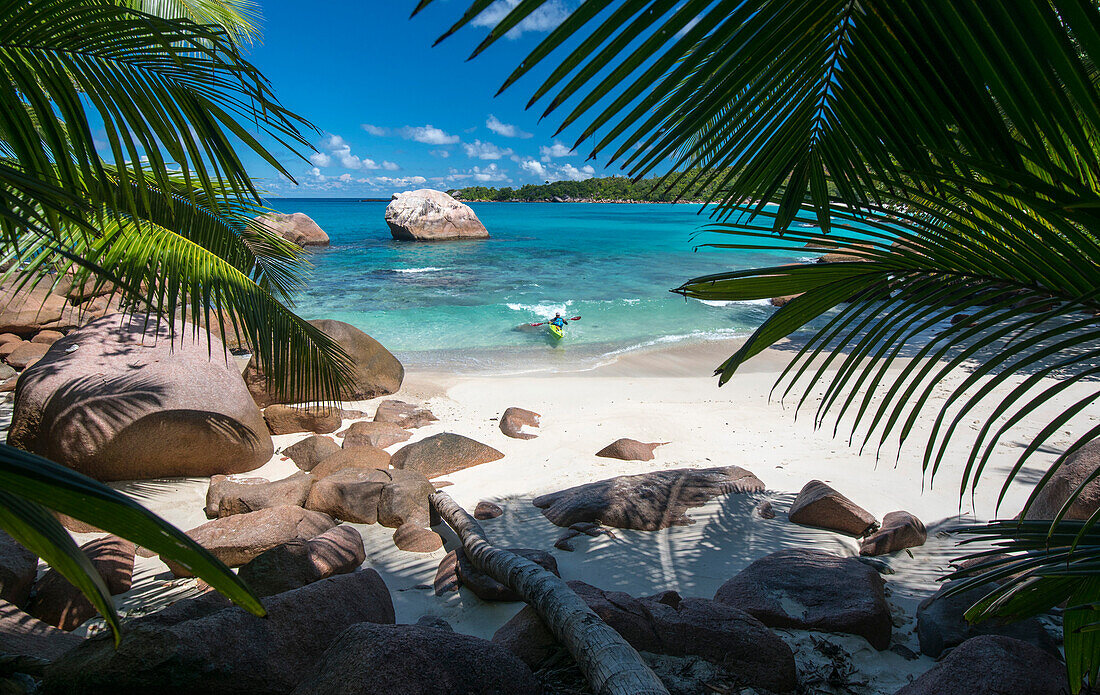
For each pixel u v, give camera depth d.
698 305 17.80
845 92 1.40
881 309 1.95
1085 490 4.13
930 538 5.01
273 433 7.94
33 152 2.63
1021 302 1.74
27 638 3.21
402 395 9.57
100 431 6.04
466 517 5.11
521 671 2.64
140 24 2.47
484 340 13.70
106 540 4.79
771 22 1.12
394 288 20.67
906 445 7.09
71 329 11.91
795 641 3.52
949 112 1.31
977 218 1.63
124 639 2.75
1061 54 1.08
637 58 1.00
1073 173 1.26
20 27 2.43
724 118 1.42
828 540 5.06
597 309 17.20
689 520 5.45
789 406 8.86
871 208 1.67
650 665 3.07
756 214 1.77
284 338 5.34
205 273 4.79
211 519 5.71
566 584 3.46
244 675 2.77
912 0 1.17
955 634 3.46
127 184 2.86
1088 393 8.43
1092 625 1.67
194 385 6.69
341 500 5.68
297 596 3.29
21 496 0.88
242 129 2.88
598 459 7.05
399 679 2.38
